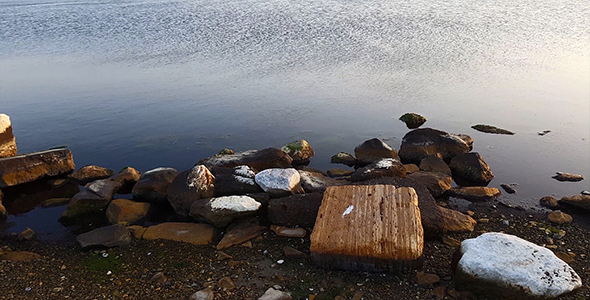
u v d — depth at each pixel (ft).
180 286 28.32
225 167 44.37
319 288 27.48
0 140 49.21
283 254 31.60
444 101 69.51
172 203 39.45
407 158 50.78
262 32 117.91
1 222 39.29
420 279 27.63
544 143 53.83
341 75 82.43
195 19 140.46
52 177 48.19
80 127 61.41
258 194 38.86
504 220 36.73
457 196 41.45
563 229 34.99
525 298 24.79
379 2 166.61
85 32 125.70
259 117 64.18
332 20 132.26
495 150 52.21
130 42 111.55
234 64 90.07
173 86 77.77
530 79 78.84
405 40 107.45
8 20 147.95
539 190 42.70
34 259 32.27
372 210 30.73
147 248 33.12
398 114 64.80
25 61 95.76
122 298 27.25
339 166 50.08
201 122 62.69
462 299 25.96
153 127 61.21
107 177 48.11
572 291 24.91
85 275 29.94
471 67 86.38
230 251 32.37
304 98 71.36
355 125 61.21
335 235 29.30
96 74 85.61
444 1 167.22
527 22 126.62
